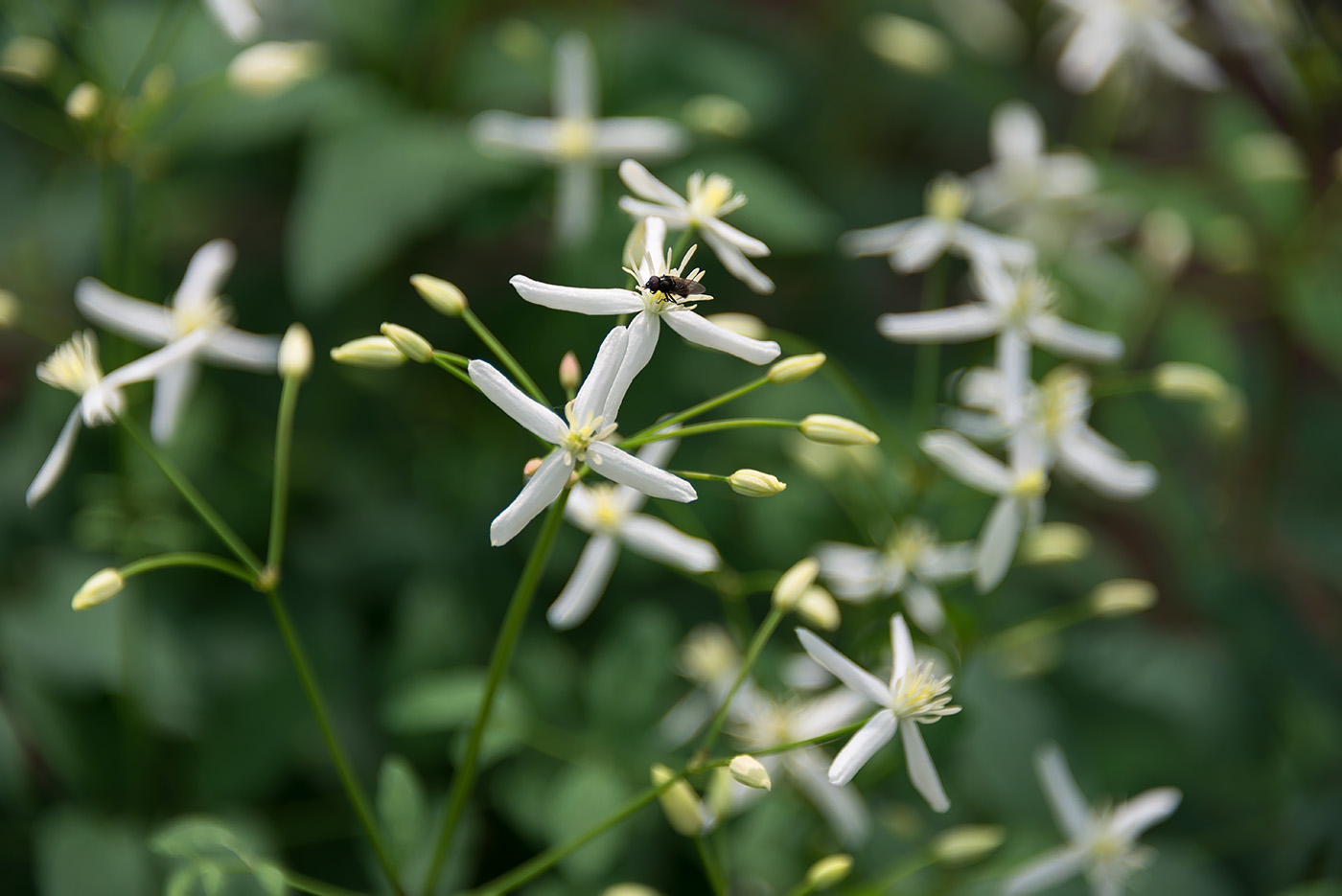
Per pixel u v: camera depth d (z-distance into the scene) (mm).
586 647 481
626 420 488
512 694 424
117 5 482
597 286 469
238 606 484
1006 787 457
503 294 509
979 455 421
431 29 493
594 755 430
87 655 462
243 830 448
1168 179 512
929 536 443
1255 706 485
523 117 505
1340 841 467
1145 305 515
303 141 506
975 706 462
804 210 477
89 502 480
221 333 420
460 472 501
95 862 440
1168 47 512
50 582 470
